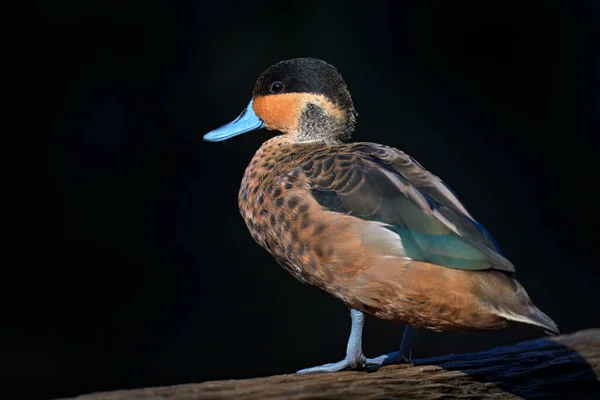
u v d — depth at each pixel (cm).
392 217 481
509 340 1095
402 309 486
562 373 531
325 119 614
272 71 624
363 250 477
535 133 1405
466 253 455
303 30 1377
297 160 554
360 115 1337
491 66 1427
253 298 1142
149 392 431
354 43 1390
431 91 1393
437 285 461
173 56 1339
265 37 1366
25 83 1276
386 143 1330
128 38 1334
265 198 530
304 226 499
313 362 1052
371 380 490
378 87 1368
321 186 509
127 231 1210
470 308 460
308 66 617
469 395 484
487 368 532
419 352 1066
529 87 1437
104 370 1041
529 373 525
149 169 1262
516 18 1429
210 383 461
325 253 491
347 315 1114
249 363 1055
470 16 1430
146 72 1323
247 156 1280
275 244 531
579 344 604
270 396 431
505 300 450
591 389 505
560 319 1172
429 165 1333
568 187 1372
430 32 1423
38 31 1306
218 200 1248
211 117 1304
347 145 565
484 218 1312
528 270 1260
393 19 1417
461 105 1397
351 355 533
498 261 452
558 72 1439
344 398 444
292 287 1158
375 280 478
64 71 1300
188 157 1277
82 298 1143
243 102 1318
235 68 1342
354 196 495
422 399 466
